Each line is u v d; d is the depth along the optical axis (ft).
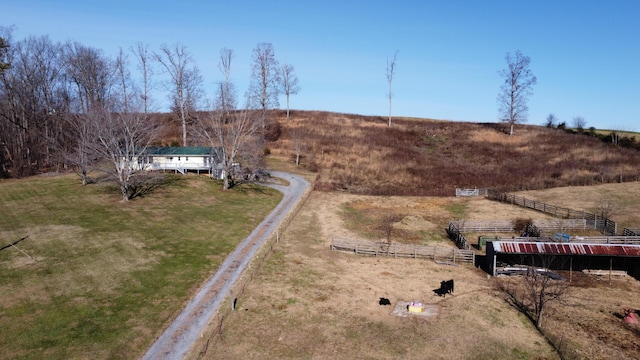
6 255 106.32
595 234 149.89
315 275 109.91
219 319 83.05
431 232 154.81
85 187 180.04
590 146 290.35
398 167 253.44
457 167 257.14
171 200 168.96
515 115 327.06
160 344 74.18
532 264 119.24
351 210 182.19
